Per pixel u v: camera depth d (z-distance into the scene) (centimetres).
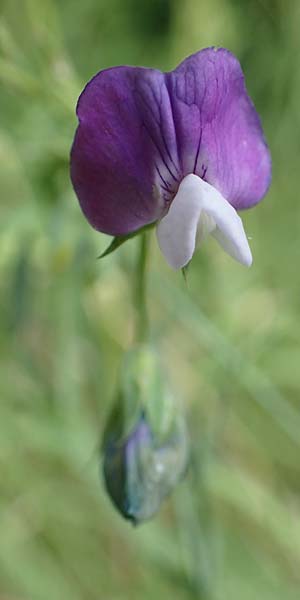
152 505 19
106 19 29
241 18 28
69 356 25
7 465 25
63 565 25
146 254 19
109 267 22
